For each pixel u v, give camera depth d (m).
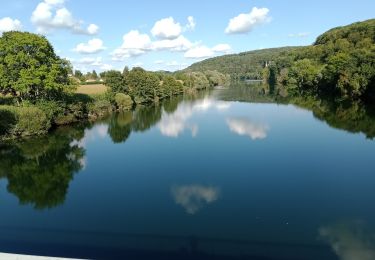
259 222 19.48
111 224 19.86
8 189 26.50
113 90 82.75
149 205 22.50
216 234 18.23
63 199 24.16
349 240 17.31
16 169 31.50
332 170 28.08
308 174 27.28
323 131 43.50
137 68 101.94
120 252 16.58
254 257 15.91
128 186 26.25
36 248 17.14
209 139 41.25
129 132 48.56
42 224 20.14
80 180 28.06
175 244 17.33
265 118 56.72
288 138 40.16
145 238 18.03
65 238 18.28
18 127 42.03
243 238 17.73
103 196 24.38
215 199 23.02
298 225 19.02
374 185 24.58
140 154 35.47
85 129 51.19
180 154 34.88
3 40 45.56
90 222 20.20
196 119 58.62
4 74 45.62
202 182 26.36
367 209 20.80
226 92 127.00
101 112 67.44
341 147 35.19
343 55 86.69
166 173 28.95
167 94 107.50
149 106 85.44
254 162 30.95
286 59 150.50
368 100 68.56
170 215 20.80
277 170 28.47
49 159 34.50
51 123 51.50
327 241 17.20
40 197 24.73
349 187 24.38
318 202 21.98
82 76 138.38
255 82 197.62
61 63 50.53
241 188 24.80
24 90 44.94
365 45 116.56
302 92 105.94
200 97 108.25
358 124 46.88
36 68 46.78
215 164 30.81
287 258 15.79
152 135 45.53
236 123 52.41
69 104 55.72
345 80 74.81
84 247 17.17
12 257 7.53
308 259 15.65
